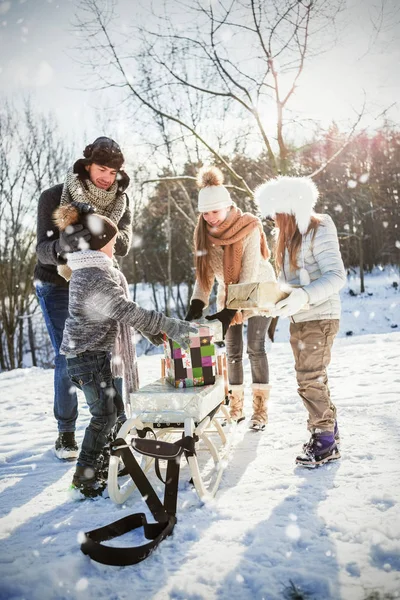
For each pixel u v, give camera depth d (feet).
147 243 82.58
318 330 9.21
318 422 9.14
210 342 9.08
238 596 5.57
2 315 61.82
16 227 61.36
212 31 31.48
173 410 8.29
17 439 12.78
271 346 26.00
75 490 8.57
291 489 8.10
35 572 6.14
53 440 12.40
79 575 6.18
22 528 7.57
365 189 48.03
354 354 20.36
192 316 11.82
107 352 8.99
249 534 6.79
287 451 9.91
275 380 16.96
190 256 78.02
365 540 6.43
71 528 7.41
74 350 8.73
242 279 11.63
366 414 11.63
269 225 23.67
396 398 12.82
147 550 6.37
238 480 8.66
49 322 10.73
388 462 8.80
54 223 10.52
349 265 103.60
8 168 60.23
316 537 6.59
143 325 8.32
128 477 9.30
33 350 66.85
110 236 8.87
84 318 8.68
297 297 8.50
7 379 23.90
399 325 70.69
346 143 34.68
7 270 61.98
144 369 21.83
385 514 6.98
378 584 5.57
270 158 35.35
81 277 8.55
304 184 9.33
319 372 9.20
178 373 8.93
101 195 10.61
